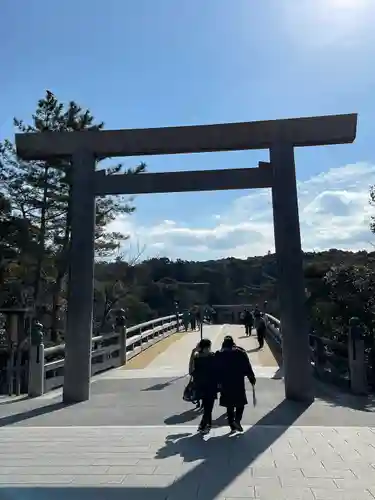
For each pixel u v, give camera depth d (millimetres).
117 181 11867
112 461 6582
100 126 24328
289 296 11047
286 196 11328
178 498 5230
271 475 5902
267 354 20328
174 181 11750
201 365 8445
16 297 22250
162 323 29922
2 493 5469
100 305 32719
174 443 7473
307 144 11547
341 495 5203
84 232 11758
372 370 12555
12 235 21922
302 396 10719
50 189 22891
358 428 8297
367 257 17469
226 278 67250
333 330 15438
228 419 8117
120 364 18297
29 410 10305
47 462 6578
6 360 13742
